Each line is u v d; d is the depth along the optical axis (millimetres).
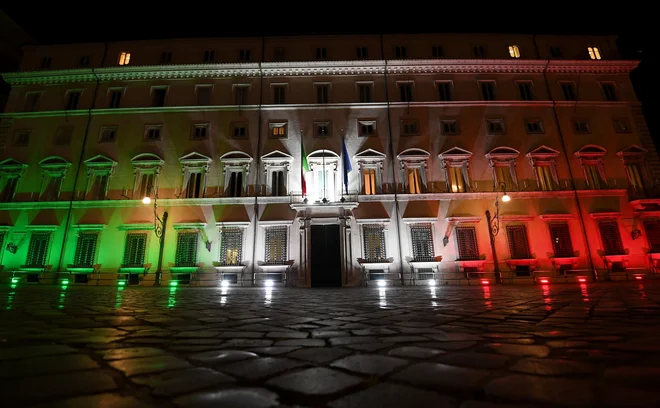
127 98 24828
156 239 21766
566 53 26031
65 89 25203
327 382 1938
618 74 25547
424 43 25969
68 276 21344
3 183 23297
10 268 21469
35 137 24188
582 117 24375
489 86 25281
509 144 23641
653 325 3963
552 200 22422
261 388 1839
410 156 23016
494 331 3682
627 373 1998
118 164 23297
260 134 23906
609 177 23125
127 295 12031
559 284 19078
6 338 3375
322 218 21656
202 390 1804
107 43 26000
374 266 21219
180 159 23125
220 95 24844
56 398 1657
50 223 21953
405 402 1609
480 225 21859
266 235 21891
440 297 10195
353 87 25000
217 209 22312
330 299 10055
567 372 2043
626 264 21375
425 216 21859
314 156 23094
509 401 1597
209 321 4832
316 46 25891
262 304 8203
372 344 3029
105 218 22141
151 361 2445
